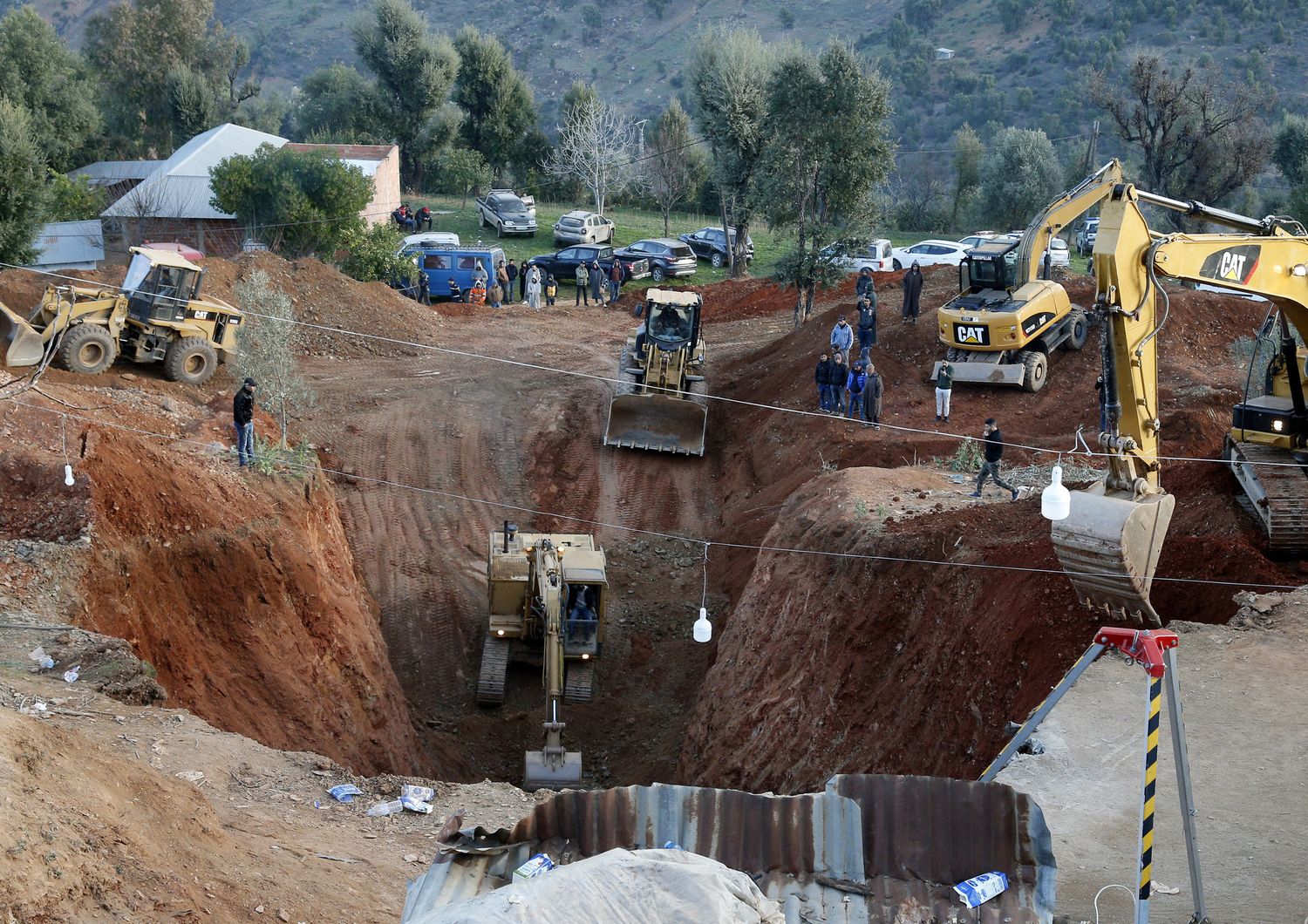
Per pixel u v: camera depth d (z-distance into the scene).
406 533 27.28
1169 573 15.25
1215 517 17.00
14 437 19.50
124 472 19.06
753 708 19.19
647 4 196.00
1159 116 52.25
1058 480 9.72
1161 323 13.00
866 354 27.81
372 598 25.08
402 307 39.25
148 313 26.91
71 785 9.26
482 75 72.31
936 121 132.62
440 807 12.81
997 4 157.25
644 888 5.54
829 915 6.23
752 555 25.05
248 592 19.66
